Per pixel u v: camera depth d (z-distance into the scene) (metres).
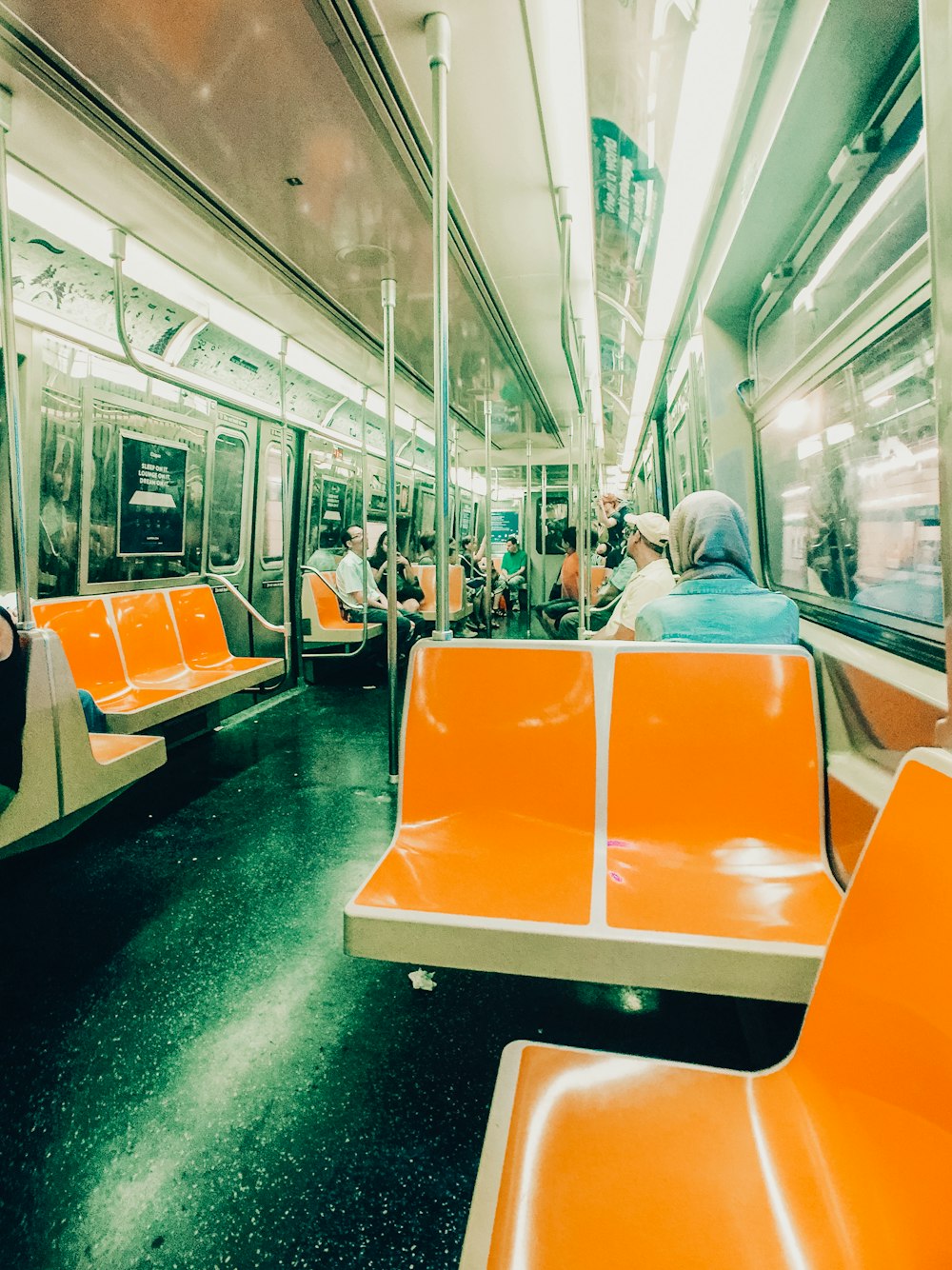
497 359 5.41
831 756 1.68
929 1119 0.73
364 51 2.11
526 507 10.48
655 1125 0.94
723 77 2.11
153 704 3.52
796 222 2.51
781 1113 0.94
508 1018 1.93
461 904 1.47
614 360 5.71
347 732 5.05
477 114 2.42
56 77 2.21
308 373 5.72
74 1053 1.80
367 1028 1.89
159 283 3.83
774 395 2.99
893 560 1.83
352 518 8.06
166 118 2.45
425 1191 1.39
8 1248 1.29
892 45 1.69
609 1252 0.78
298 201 3.00
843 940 0.97
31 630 2.08
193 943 2.30
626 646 1.84
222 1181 1.42
